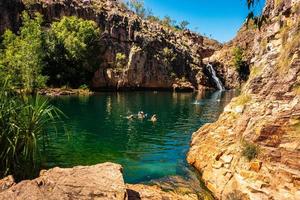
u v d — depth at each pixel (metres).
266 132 14.03
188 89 91.69
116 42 86.38
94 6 93.19
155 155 21.33
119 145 24.08
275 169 12.78
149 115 39.94
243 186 13.23
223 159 15.71
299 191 11.52
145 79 86.81
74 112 39.62
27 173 11.73
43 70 70.94
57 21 83.88
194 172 17.41
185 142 25.64
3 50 66.62
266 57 18.77
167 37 106.31
